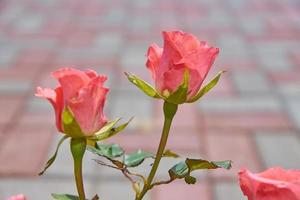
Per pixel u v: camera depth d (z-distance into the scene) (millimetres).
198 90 1051
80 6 9289
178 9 9172
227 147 4418
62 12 8844
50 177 3932
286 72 6137
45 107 5133
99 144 1208
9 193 3748
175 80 1030
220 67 6281
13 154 4258
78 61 6457
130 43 7176
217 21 8367
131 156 1210
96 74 986
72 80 946
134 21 8328
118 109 5086
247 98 5406
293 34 7684
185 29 7918
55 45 7059
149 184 1124
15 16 8516
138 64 6344
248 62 6480
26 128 4695
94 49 6902
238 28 7980
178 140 4512
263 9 9180
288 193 781
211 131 4695
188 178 1081
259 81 5863
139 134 4598
